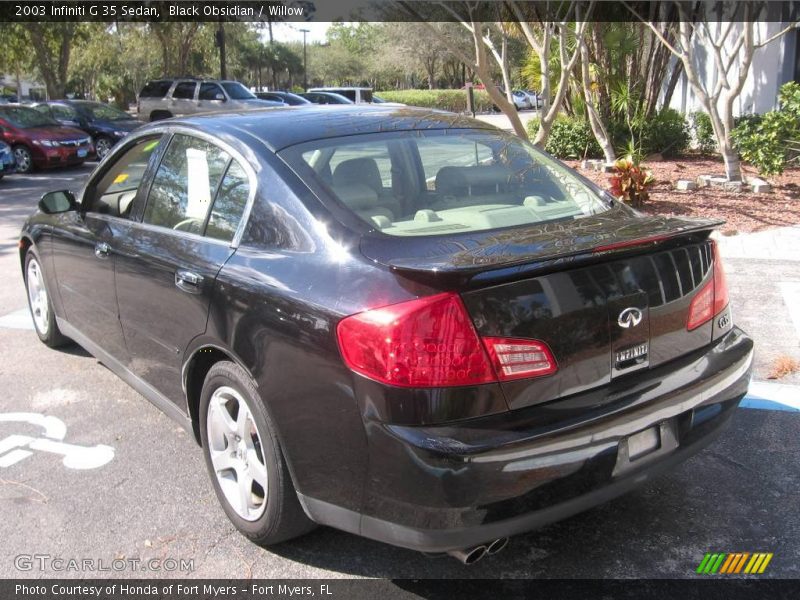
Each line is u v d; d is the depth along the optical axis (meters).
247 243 3.15
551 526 3.29
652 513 3.37
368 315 2.52
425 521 2.45
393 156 3.47
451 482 2.38
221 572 3.03
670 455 2.83
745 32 10.78
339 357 2.58
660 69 15.09
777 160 10.80
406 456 2.42
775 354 5.24
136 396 4.77
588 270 2.68
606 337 2.68
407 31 48.44
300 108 4.01
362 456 2.55
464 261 2.49
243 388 3.01
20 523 3.38
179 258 3.44
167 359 3.65
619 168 10.52
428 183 3.46
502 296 2.51
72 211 4.70
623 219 3.28
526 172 3.71
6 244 9.46
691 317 2.99
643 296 2.79
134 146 4.36
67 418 4.45
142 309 3.81
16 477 3.78
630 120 15.05
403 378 2.43
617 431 2.61
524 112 44.28
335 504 2.71
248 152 3.35
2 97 51.41
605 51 14.74
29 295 5.73
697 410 2.93
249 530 3.15
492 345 2.47
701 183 11.88
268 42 65.50
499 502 2.42
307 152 3.32
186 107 23.69
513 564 3.04
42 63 30.14
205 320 3.21
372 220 2.99
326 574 3.01
